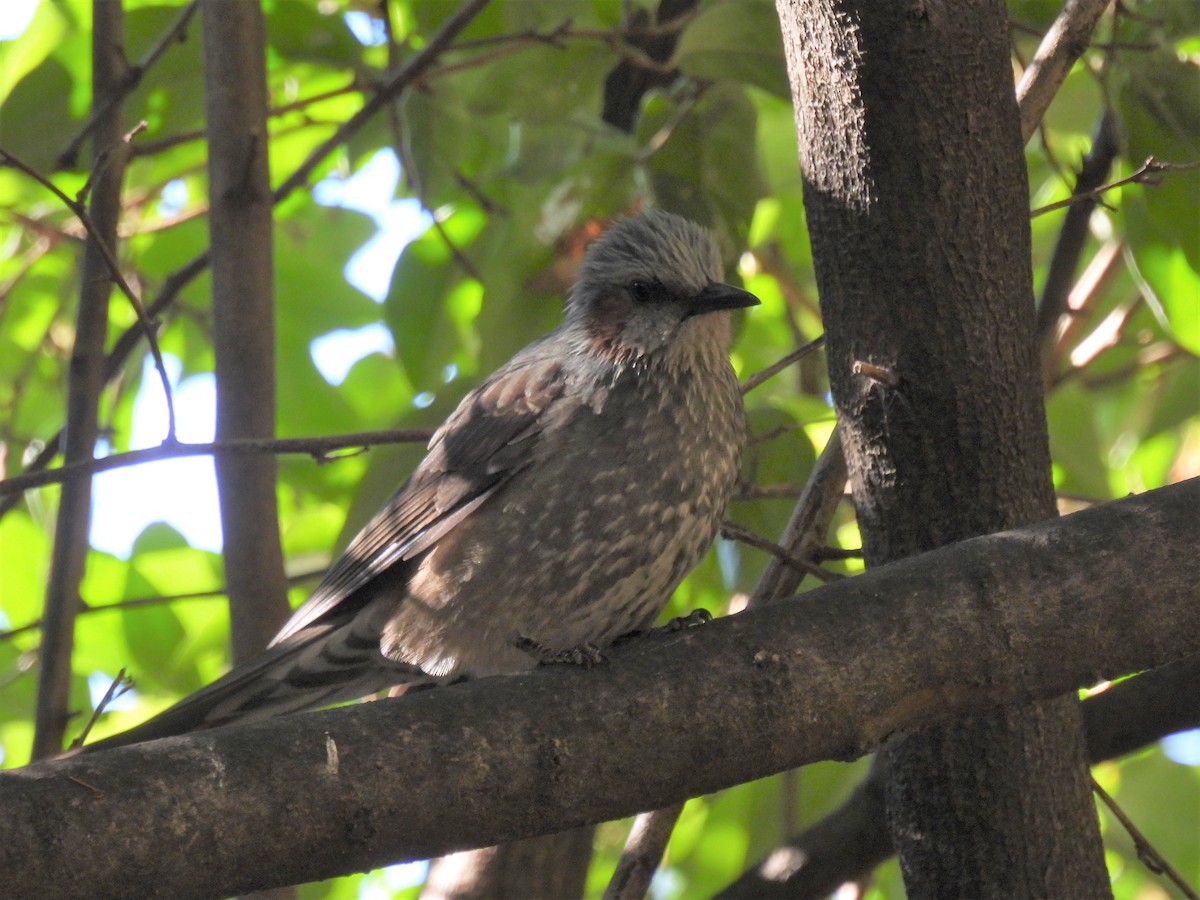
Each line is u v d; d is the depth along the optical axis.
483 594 8.97
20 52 12.16
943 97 6.71
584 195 10.57
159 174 13.46
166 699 12.70
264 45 9.84
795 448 10.50
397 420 10.86
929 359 6.87
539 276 10.80
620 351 9.12
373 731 5.47
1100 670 6.00
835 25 6.84
